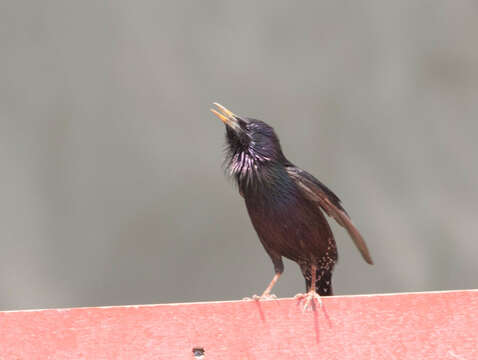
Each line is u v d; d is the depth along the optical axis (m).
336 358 5.75
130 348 5.77
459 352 5.73
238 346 5.79
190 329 5.80
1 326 5.76
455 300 5.81
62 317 5.81
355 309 5.83
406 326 5.79
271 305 5.85
